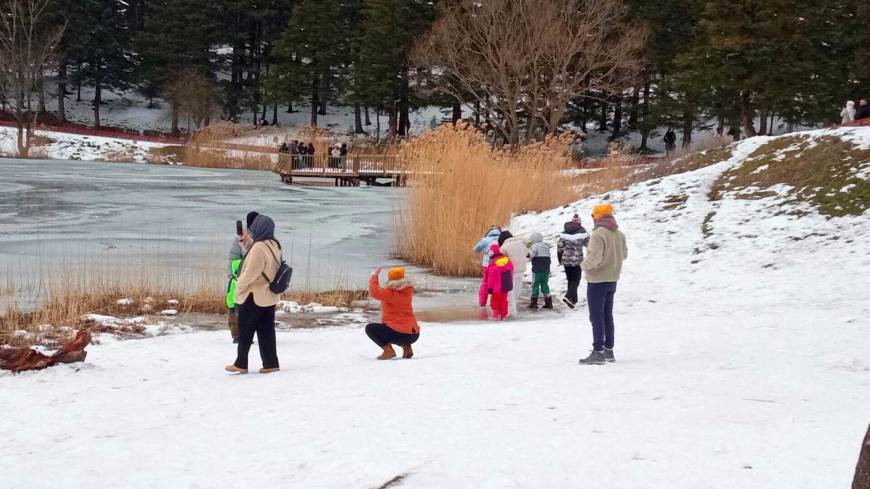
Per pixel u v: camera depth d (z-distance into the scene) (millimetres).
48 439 6078
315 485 4305
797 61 47375
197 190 39750
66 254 19266
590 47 51594
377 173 46312
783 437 5199
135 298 14773
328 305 15711
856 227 19016
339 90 82062
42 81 79500
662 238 21750
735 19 46812
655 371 8141
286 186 44594
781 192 22438
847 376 7676
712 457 4695
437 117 85188
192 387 8117
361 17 83750
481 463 4590
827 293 15328
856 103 51781
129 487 4500
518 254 15703
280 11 90688
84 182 42000
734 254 19297
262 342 9008
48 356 9297
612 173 30859
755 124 70000
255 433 5785
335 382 7930
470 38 54250
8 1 75625
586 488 4117
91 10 86188
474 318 14945
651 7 62281
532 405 6320
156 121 92000
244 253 11359
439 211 20906
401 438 5305
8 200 31781
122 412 6969
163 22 85750
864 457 3205
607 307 8984
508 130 59062
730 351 9641
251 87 89062
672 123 62188
